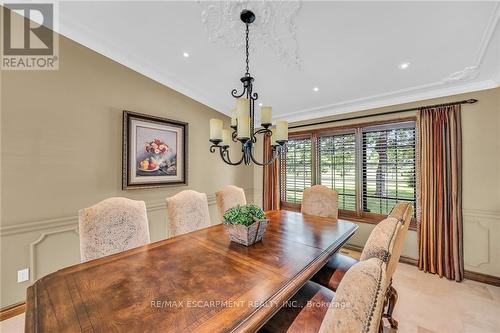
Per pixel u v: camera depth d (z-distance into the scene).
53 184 2.20
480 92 2.45
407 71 2.37
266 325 1.12
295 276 1.15
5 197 1.94
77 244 2.33
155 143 3.02
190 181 3.51
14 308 1.97
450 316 1.93
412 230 2.88
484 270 2.44
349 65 2.38
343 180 3.49
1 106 1.93
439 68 2.26
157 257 1.37
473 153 2.48
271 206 4.26
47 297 0.97
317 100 3.29
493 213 2.39
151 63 2.74
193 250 1.48
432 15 1.64
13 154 1.98
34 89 2.09
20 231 2.01
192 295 0.98
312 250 1.48
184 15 1.96
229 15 1.88
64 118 2.27
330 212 2.61
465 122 2.52
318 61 2.35
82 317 0.84
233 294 0.98
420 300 2.15
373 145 3.21
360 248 3.29
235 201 2.75
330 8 1.67
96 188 2.49
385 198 3.10
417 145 2.78
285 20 1.83
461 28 1.73
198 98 3.57
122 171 2.70
